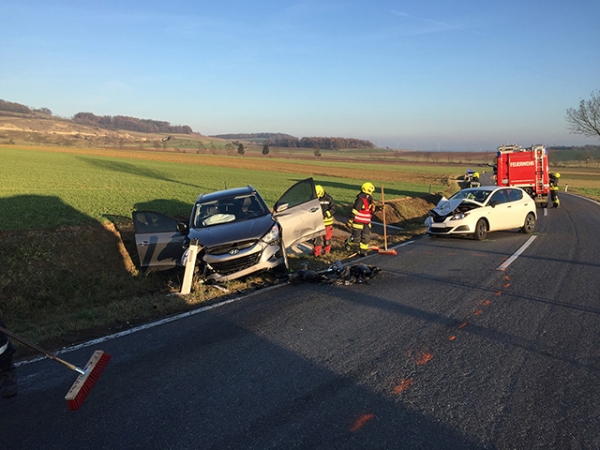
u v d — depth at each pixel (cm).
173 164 6488
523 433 348
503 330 574
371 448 330
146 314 678
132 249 1181
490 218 1374
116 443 345
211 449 333
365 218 1121
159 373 466
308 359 493
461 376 447
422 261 1041
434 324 601
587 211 2388
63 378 466
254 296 763
